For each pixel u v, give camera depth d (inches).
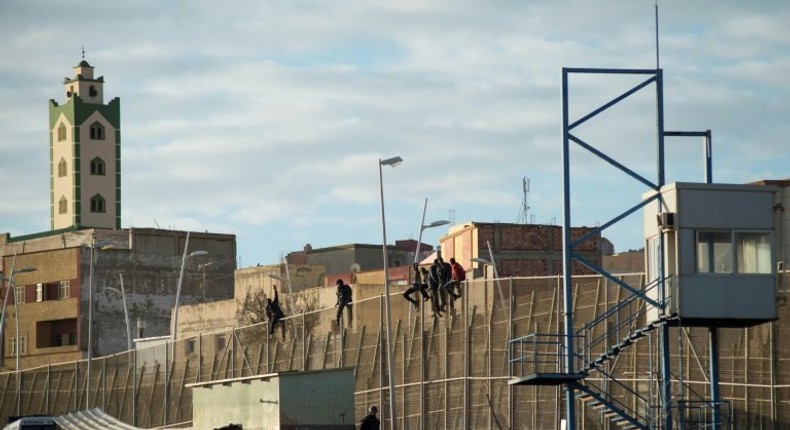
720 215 2228.1
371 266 6732.3
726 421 2329.0
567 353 2315.5
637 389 2682.1
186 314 6053.2
